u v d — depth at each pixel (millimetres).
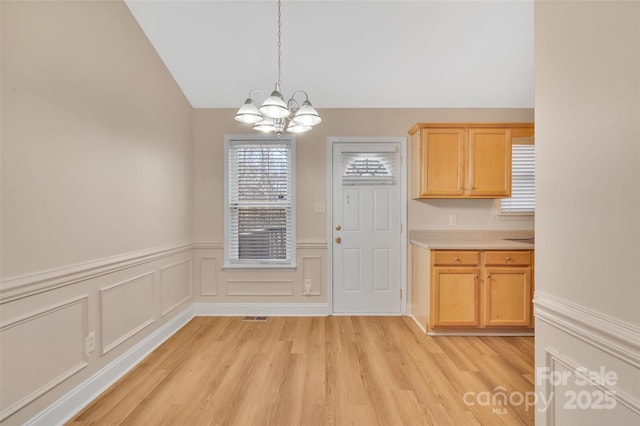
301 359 2541
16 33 1553
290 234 3701
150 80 2771
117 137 2311
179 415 1843
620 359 1033
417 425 1758
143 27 2654
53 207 1758
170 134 3131
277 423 1772
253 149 3688
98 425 1761
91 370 2031
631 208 994
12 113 1534
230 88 3389
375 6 2572
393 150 3654
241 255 3711
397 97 3508
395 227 3664
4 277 1493
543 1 1366
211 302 3682
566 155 1250
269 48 2939
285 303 3674
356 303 3676
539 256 1412
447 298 2994
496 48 2930
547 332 1365
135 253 2523
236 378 2250
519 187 3637
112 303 2240
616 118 1037
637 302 979
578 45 1185
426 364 2461
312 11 2615
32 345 1629
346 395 2039
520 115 3631
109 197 2221
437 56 3018
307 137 3654
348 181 3666
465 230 3635
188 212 3541
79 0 1949
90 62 2041
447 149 3326
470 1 2525
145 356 2602
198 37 2805
